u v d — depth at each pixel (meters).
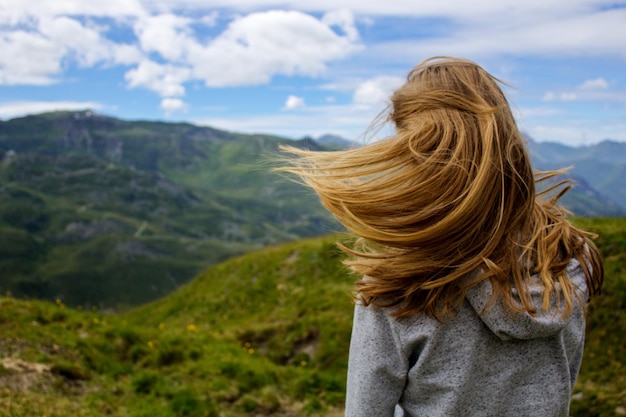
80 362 8.47
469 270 1.46
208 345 10.26
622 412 7.57
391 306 1.55
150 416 7.08
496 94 1.65
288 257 19.30
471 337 1.51
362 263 1.60
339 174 1.62
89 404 7.10
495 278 1.46
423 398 1.60
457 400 1.52
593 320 10.12
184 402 7.63
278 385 8.73
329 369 11.63
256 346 13.09
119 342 9.69
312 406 8.15
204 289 20.30
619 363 8.98
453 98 1.59
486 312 1.47
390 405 1.62
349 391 1.67
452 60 1.75
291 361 12.37
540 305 1.49
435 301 1.50
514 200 1.53
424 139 1.54
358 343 1.66
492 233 1.47
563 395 1.55
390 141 1.61
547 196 1.82
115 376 8.49
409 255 1.51
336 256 17.33
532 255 1.56
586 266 1.63
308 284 16.92
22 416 5.94
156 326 18.97
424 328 1.52
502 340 1.52
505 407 1.54
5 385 7.03
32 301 11.01
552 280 1.51
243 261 20.94
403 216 1.49
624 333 9.59
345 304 13.92
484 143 1.48
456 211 1.44
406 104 1.69
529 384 1.54
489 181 1.46
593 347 9.64
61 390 7.43
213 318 17.27
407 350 1.56
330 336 12.50
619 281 10.59
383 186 1.54
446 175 1.49
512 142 1.53
